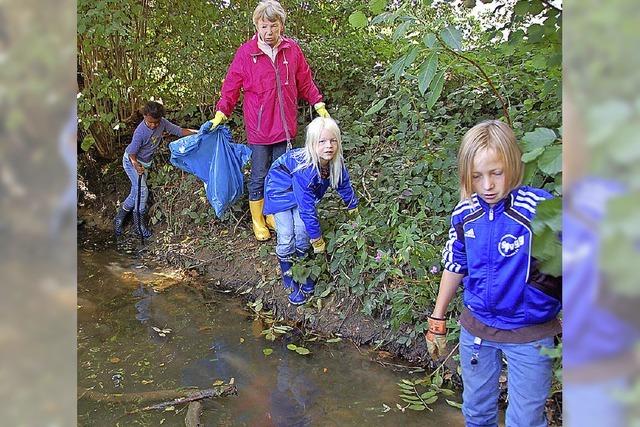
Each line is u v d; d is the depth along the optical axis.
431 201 3.23
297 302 3.38
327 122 3.08
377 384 2.72
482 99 3.66
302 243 3.40
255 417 2.50
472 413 1.97
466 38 3.42
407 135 3.79
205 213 4.33
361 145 4.06
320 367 2.90
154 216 4.60
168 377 2.82
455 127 3.53
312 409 2.55
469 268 1.78
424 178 3.46
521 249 1.64
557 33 1.64
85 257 4.36
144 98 4.88
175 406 2.57
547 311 1.69
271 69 3.61
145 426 2.44
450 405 2.54
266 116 3.68
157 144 4.50
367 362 2.93
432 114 3.76
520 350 1.73
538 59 1.97
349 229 3.22
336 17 4.86
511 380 1.79
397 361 2.91
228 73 3.74
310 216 3.19
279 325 3.33
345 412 2.52
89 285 3.88
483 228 1.70
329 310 3.29
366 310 3.09
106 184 5.02
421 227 3.16
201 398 2.62
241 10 4.45
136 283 3.91
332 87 4.63
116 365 2.93
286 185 3.29
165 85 4.89
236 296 3.69
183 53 4.45
